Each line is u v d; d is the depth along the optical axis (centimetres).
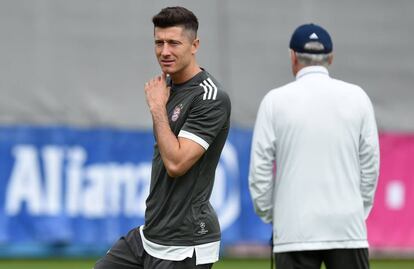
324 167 2000
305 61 2066
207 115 1880
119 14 4194
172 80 1939
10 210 3978
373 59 4369
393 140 4312
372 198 2059
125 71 4188
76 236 4019
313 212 1989
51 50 4138
